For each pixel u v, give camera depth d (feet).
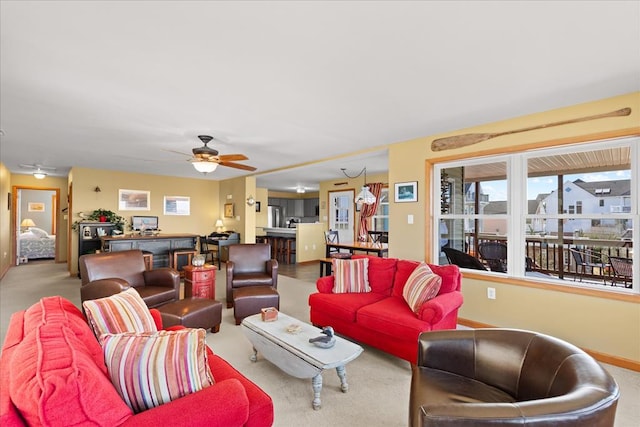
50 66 7.16
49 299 5.40
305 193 41.14
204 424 3.56
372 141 14.02
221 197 28.86
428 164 13.15
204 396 3.81
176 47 6.39
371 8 5.17
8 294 16.20
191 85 8.18
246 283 14.08
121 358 3.90
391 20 5.50
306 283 19.25
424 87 8.34
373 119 10.96
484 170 12.29
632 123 8.72
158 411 3.49
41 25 5.61
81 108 9.81
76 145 14.83
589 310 9.46
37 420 2.69
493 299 11.39
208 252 26.55
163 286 12.17
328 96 8.91
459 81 7.98
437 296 8.97
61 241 27.25
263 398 4.62
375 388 7.64
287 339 7.65
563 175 10.48
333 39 6.11
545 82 8.04
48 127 11.86
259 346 8.25
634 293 8.98
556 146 10.13
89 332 4.89
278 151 16.17
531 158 11.02
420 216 13.37
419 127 11.94
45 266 25.30
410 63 7.06
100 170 22.82
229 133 12.67
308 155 17.20
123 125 11.59
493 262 12.10
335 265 11.51
